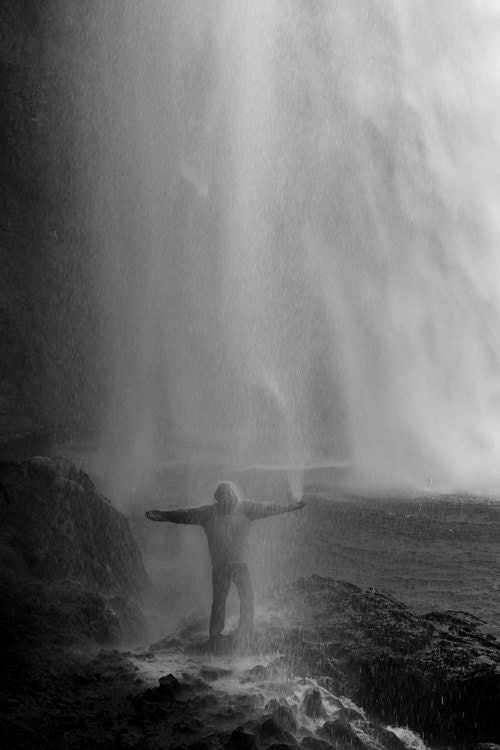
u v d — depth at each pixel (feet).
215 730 15.39
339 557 42.14
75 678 17.71
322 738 15.70
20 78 117.80
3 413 101.71
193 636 21.80
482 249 121.39
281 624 22.21
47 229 118.32
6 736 14.78
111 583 25.82
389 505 60.18
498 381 113.80
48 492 26.08
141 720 15.66
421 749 17.13
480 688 18.44
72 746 14.64
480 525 51.26
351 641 20.80
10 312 109.50
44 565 24.39
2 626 19.54
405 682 19.06
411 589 35.99
